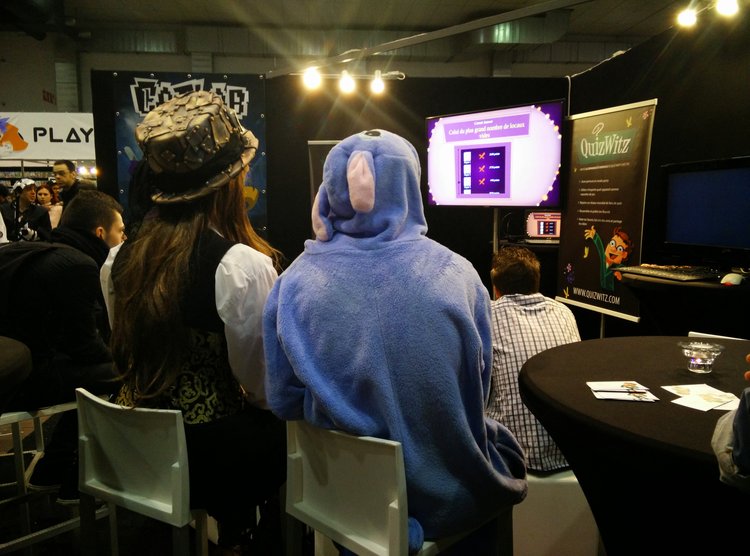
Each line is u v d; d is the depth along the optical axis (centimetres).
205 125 112
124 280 116
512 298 189
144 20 864
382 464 92
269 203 481
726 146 295
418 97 468
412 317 92
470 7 801
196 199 117
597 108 418
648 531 110
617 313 321
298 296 97
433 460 96
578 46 958
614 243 322
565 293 363
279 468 124
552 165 356
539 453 166
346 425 93
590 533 163
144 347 113
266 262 116
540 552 165
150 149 113
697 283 245
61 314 175
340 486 100
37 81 916
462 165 398
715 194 255
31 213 484
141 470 115
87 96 941
